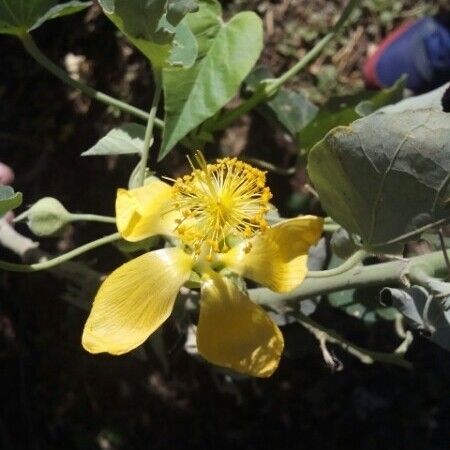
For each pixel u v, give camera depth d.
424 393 0.24
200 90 0.16
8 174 0.20
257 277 0.13
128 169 0.24
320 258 0.18
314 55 0.18
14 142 0.24
